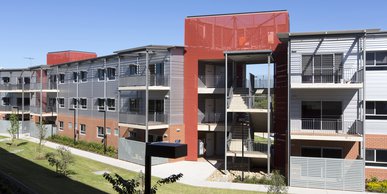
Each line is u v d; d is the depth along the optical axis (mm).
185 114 28422
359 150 20766
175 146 7379
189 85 28328
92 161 27047
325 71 20953
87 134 36969
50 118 45031
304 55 21234
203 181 21141
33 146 33875
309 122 21562
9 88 47781
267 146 22672
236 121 27547
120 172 23203
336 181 19406
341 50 20734
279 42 25062
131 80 28812
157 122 27906
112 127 33156
